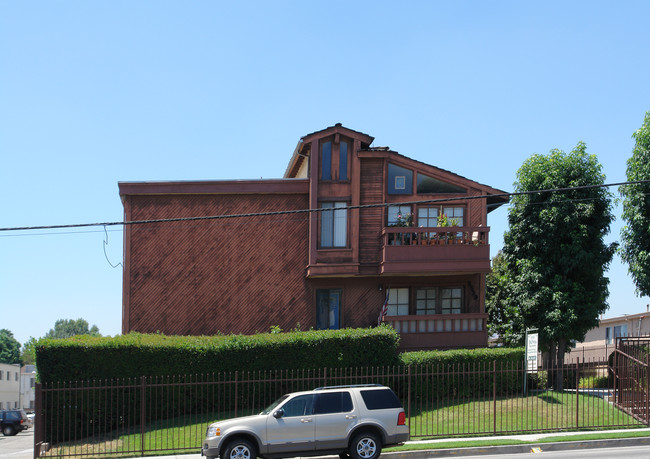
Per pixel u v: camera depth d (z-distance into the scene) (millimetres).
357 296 26984
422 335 25438
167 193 26391
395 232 25844
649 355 19953
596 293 25391
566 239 25125
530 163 25906
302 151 28016
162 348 21500
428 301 27531
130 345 21219
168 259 26344
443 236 26469
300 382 22188
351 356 22453
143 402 17359
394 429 14852
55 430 20031
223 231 26719
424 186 27266
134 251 26250
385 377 22453
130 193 26188
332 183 26781
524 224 25609
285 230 26953
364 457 14531
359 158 26906
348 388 15086
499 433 18141
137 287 26078
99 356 20828
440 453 16047
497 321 35250
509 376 23469
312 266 26156
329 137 27000
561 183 25000
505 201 28141
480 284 27406
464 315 25797
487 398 22906
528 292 25500
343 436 14562
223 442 14289
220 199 26828
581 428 18625
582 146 25578
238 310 26406
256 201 26984
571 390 25047
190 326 26094
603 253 25391
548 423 19328
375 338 22641
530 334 22359
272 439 14320
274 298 26625
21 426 38375
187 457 16516
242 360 22047
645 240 24578
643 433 17609
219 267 26516
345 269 26203
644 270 24219
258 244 26812
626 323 42906
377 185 27016
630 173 25016
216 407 21766
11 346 105000
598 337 47438
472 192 27328
